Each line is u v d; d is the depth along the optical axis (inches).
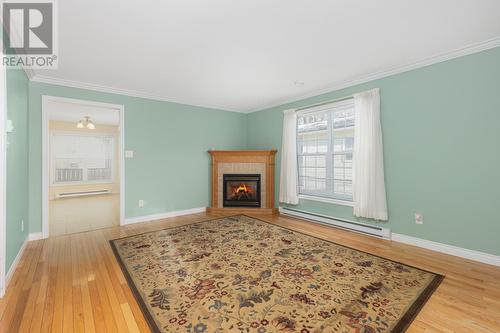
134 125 171.2
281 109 201.3
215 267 98.9
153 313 69.1
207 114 210.4
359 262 103.7
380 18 82.2
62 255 111.8
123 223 165.2
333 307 71.9
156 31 89.0
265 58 114.3
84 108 212.4
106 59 113.6
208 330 62.2
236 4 73.6
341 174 160.2
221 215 191.9
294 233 144.3
